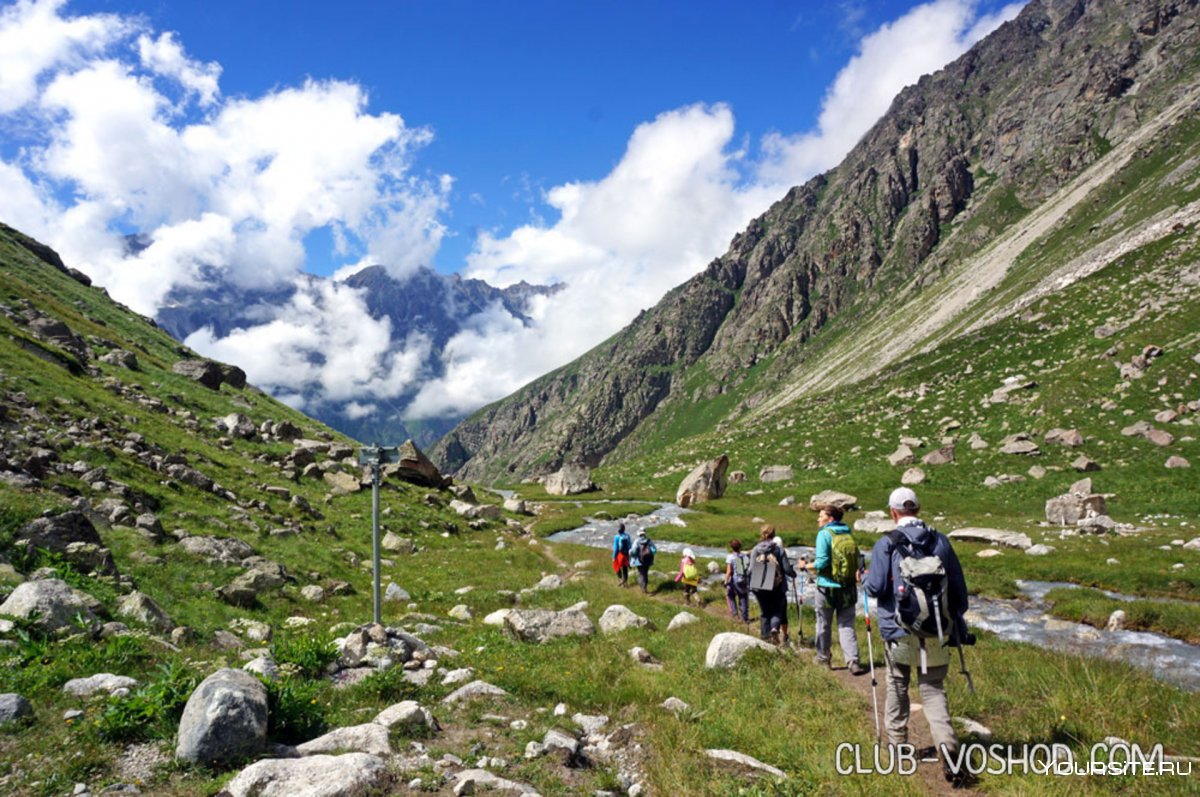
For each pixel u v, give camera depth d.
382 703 9.27
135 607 12.10
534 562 29.80
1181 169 111.69
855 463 62.78
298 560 21.23
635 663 11.99
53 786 6.15
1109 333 62.12
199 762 6.64
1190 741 7.28
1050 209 174.00
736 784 6.52
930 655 6.84
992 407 61.16
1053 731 7.77
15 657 8.86
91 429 25.75
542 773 7.06
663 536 42.78
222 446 35.62
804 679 10.24
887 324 187.88
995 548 30.22
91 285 80.88
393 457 13.99
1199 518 35.88
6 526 13.46
